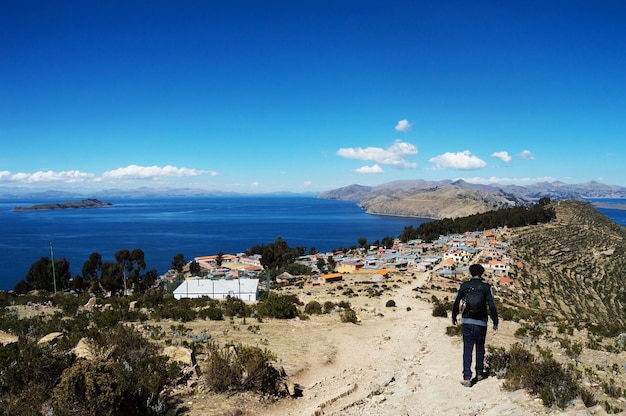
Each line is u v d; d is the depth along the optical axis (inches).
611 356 736.3
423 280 3786.9
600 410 346.3
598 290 4136.3
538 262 4918.8
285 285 3533.5
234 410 402.3
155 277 3725.4
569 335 963.3
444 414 379.6
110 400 323.9
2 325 743.1
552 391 371.9
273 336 861.2
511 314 1336.1
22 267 5777.6
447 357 647.8
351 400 462.3
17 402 360.2
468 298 448.5
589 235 6491.1
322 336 915.4
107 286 3053.6
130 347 521.7
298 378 572.4
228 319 1083.9
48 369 422.3
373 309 1568.7
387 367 641.6
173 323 952.9
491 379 454.3
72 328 761.0
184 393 430.3
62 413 314.7
